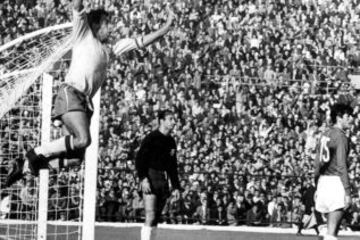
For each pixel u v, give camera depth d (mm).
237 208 49875
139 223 48094
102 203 49688
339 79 71875
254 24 79125
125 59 71750
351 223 49406
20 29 80062
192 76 69875
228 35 76625
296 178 52438
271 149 58719
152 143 26609
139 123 61938
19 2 81875
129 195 50000
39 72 24500
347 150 24641
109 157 56062
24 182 31891
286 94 67438
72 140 17000
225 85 69500
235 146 59219
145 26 79938
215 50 74562
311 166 56188
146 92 66875
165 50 73500
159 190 26641
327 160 24719
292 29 78500
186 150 57812
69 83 17281
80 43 17500
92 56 17422
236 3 82125
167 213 49750
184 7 81250
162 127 26766
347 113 24688
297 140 61469
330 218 24734
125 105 64875
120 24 80688
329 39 77625
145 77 69562
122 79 68938
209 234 42594
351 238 42625
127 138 59219
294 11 81438
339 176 24625
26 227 30938
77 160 17812
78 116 17016
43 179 27500
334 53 76500
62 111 17109
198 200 50031
